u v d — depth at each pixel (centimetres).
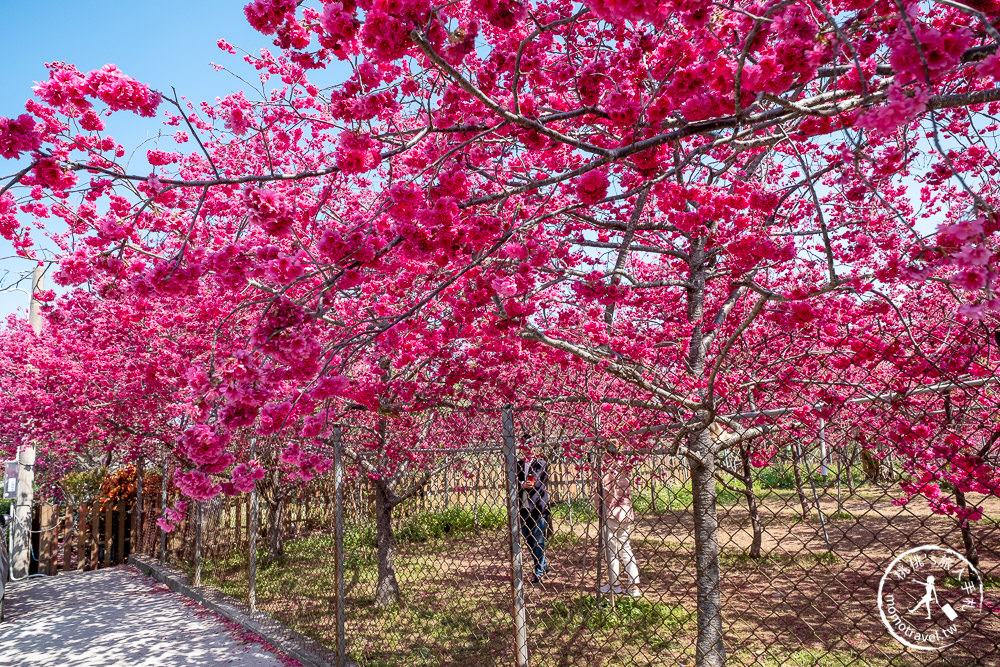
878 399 283
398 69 382
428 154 342
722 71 245
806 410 295
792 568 606
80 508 1153
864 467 274
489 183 437
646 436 340
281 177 255
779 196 326
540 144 307
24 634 682
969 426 269
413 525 585
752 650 425
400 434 629
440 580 557
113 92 242
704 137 438
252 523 682
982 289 198
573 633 439
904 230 426
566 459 406
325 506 580
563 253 467
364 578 579
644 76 302
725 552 669
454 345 501
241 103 480
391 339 431
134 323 652
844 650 416
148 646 604
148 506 1198
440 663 438
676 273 629
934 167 386
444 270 400
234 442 582
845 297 389
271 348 265
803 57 228
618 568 492
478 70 320
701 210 309
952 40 186
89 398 816
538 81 342
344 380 306
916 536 677
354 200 574
